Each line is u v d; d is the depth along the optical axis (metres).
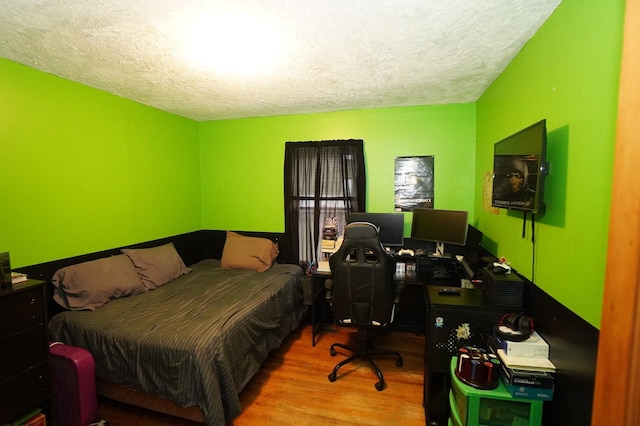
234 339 1.89
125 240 2.69
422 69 2.07
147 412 1.91
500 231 2.06
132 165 2.75
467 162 2.93
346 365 2.44
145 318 1.94
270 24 1.48
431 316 1.67
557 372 1.26
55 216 2.14
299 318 3.00
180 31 1.54
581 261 1.12
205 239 3.73
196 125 3.62
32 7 1.33
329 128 3.25
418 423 1.81
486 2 1.31
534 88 1.57
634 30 0.80
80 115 2.30
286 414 1.89
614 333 0.87
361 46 1.72
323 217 3.28
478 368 1.37
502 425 1.35
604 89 1.01
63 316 1.98
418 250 2.89
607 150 0.99
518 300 1.59
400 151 3.09
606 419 0.90
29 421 1.60
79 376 1.68
